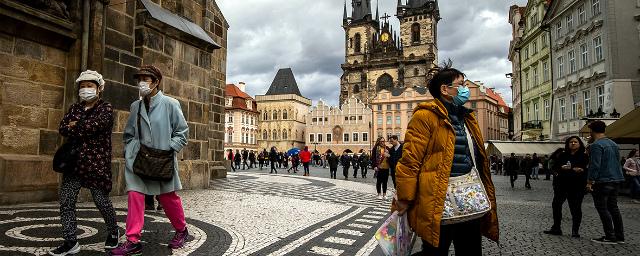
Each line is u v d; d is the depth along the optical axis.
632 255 6.02
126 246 4.69
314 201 11.23
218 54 20.59
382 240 3.21
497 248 6.38
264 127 110.69
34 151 9.11
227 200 10.39
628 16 27.86
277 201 10.69
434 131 3.16
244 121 101.94
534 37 42.84
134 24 11.16
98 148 4.76
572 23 33.91
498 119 103.00
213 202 9.89
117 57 10.56
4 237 5.46
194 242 5.64
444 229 3.18
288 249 5.59
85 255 4.72
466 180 3.21
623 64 27.55
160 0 12.62
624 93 27.31
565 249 6.37
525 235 7.49
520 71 47.59
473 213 3.14
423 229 3.03
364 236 6.71
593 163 6.97
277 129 109.50
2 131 8.52
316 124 104.50
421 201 3.07
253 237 6.20
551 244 6.73
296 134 109.56
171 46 12.14
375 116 98.69
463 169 3.23
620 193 17.08
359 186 17.95
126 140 5.07
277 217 8.13
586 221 9.40
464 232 3.28
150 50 11.37
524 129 43.16
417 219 3.08
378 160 13.11
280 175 26.16
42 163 9.04
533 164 28.83
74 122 4.61
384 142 13.11
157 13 11.87
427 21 108.12
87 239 5.53
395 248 3.17
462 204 3.12
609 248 6.48
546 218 9.73
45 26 9.04
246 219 7.71
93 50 9.83
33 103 9.12
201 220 7.35
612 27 28.02
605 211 6.93
